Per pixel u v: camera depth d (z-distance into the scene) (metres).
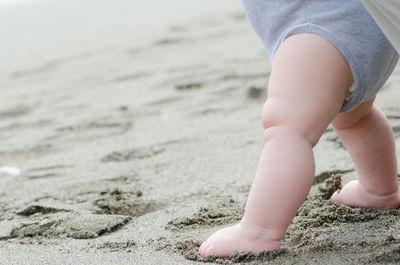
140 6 14.53
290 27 1.96
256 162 3.24
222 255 1.97
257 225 1.95
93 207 2.80
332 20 1.90
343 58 1.89
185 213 2.60
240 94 4.91
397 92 4.09
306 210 2.36
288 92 1.92
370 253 1.85
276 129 1.93
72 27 12.91
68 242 2.38
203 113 4.51
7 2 21.27
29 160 3.96
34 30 13.48
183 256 2.06
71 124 4.79
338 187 2.53
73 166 3.66
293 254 1.92
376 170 2.35
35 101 5.98
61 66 7.88
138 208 2.79
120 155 3.74
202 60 6.53
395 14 1.69
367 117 2.32
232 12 9.76
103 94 5.79
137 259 2.09
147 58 7.28
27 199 3.05
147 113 4.79
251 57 6.26
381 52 1.92
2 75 7.84
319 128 1.92
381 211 2.30
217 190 2.89
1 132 4.88
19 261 2.21
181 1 13.73
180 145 3.76
